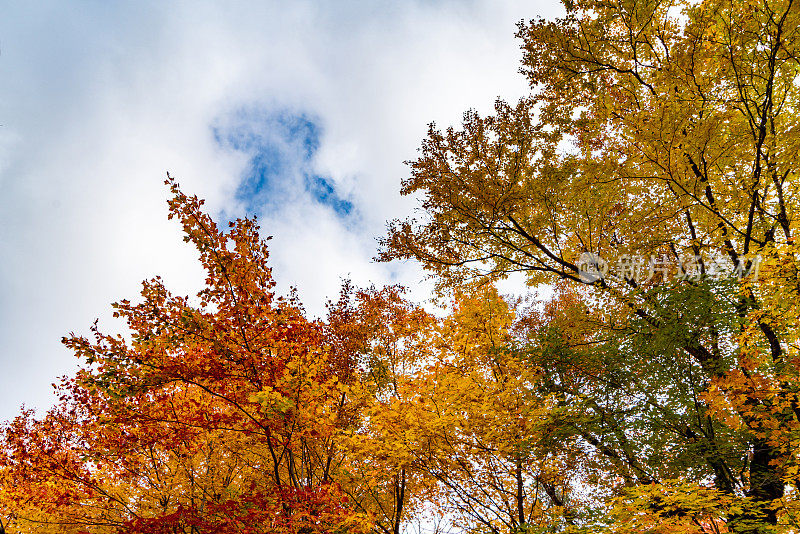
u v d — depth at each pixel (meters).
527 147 8.55
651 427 6.64
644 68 9.41
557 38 9.02
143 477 7.54
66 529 7.84
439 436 6.95
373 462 7.95
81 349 5.09
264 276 5.70
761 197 8.31
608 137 9.68
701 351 6.94
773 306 6.84
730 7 7.16
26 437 6.46
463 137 8.73
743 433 5.92
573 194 8.37
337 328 10.52
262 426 5.76
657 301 7.18
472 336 8.23
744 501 4.85
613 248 8.80
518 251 9.60
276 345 5.73
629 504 5.01
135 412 5.74
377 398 9.14
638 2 8.44
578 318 8.91
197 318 5.29
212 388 5.93
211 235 5.45
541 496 7.44
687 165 7.63
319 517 5.57
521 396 7.34
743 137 7.70
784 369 6.19
